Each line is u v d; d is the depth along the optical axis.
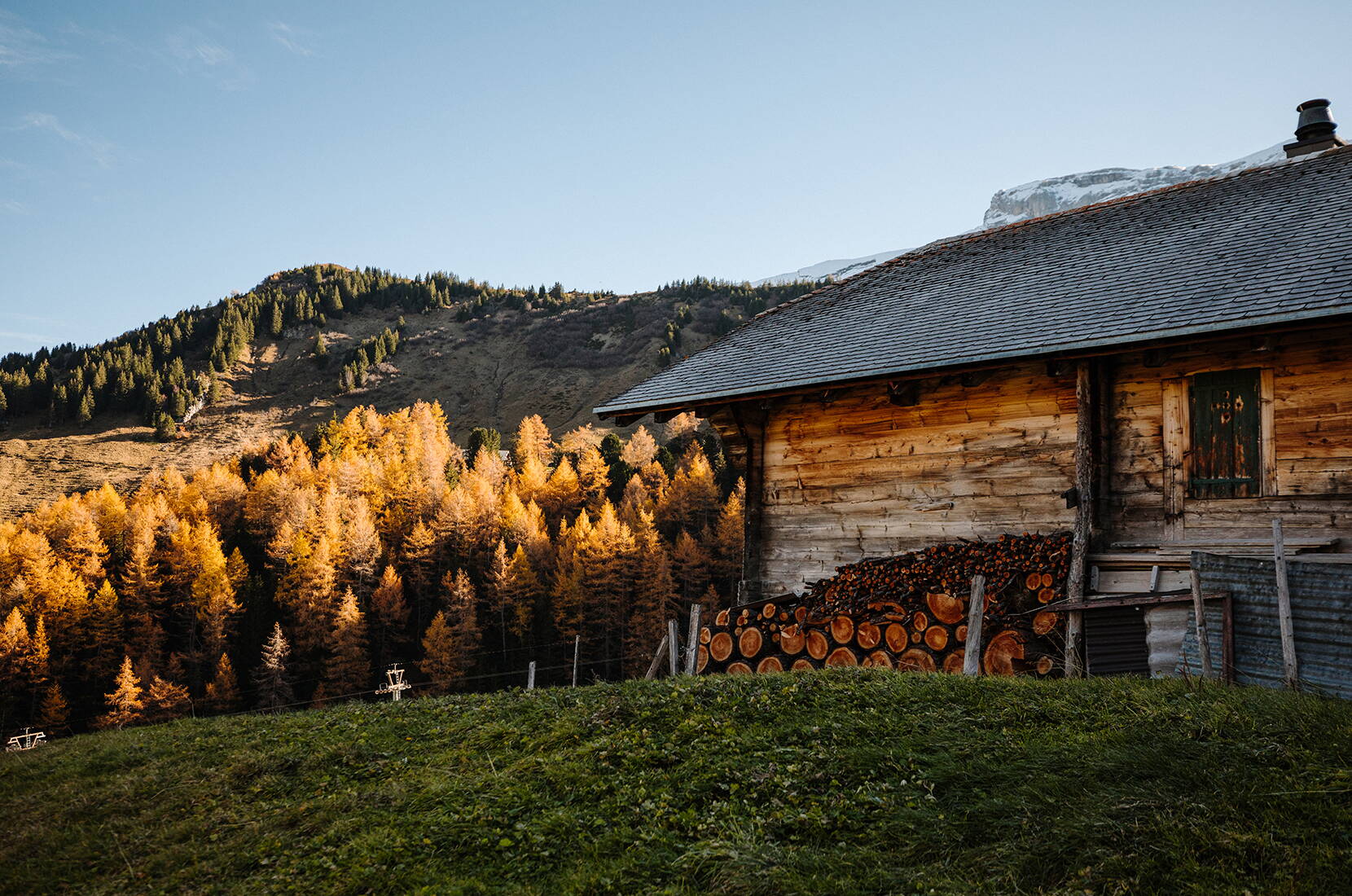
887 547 12.87
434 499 101.75
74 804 8.45
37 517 108.31
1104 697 7.09
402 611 77.56
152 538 92.38
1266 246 10.53
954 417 12.44
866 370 11.68
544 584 84.06
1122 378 10.94
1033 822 5.28
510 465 146.00
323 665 71.69
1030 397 11.77
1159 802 5.23
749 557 14.23
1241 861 4.62
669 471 116.19
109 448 177.12
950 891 4.73
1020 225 16.69
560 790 6.73
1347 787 5.02
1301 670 7.44
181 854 6.81
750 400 13.84
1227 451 10.07
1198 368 10.34
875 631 11.37
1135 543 10.35
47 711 65.44
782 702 7.88
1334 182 11.83
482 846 6.00
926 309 13.59
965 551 11.52
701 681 8.95
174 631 82.50
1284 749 5.56
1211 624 8.24
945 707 7.28
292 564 83.62
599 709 8.38
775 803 6.02
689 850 5.54
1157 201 14.55
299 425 196.25
